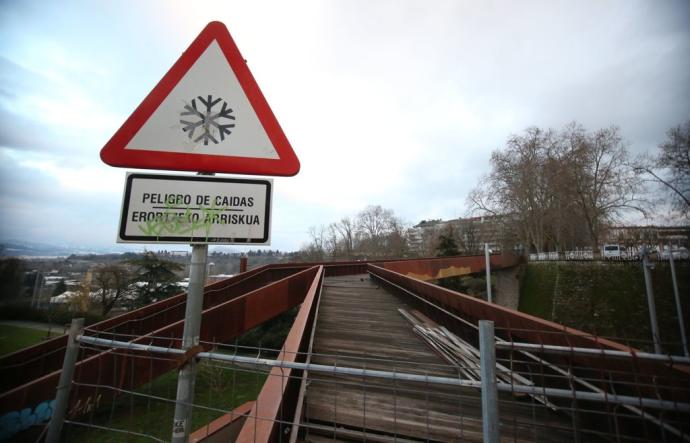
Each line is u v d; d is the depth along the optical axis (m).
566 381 2.56
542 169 34.31
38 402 3.57
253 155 1.43
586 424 2.41
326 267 16.27
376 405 2.93
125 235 1.28
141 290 18.59
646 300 16.73
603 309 18.77
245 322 7.15
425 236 63.16
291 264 14.08
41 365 4.92
